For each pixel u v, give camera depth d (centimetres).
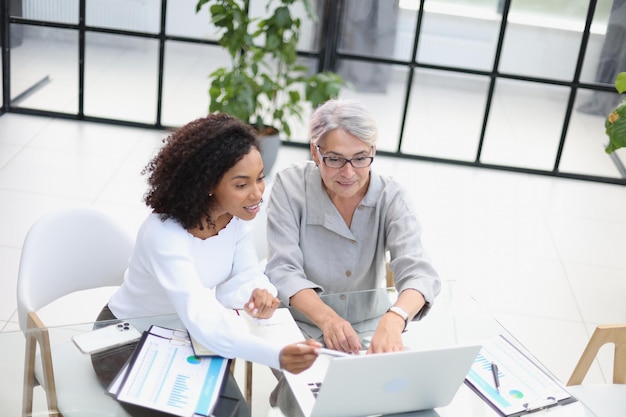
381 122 516
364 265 240
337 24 493
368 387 172
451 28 487
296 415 176
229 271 220
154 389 177
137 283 211
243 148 193
